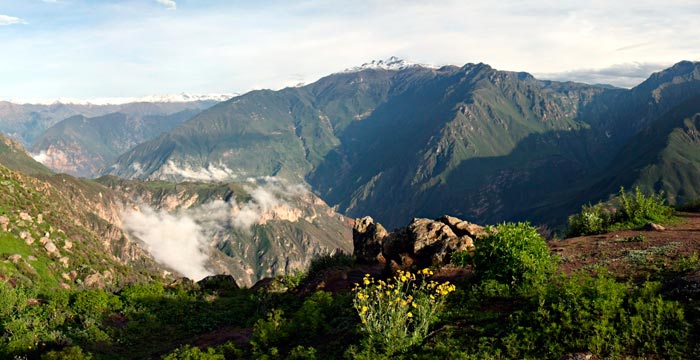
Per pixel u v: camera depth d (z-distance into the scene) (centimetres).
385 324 1245
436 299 1492
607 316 1047
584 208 2956
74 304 3250
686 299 1108
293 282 3269
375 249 3325
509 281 1516
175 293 4166
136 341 2720
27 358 2380
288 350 1609
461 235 2478
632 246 1895
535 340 1074
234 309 3123
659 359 920
